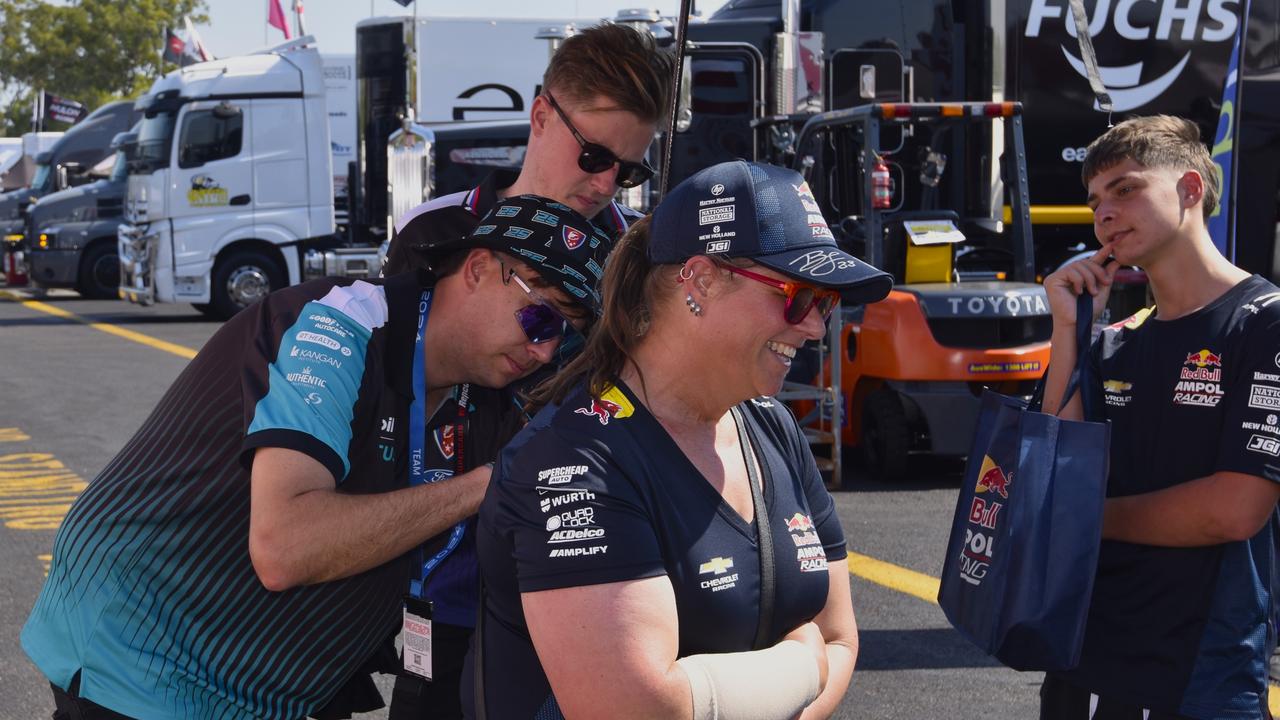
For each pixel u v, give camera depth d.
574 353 2.36
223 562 2.15
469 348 2.23
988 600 2.35
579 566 1.63
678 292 1.73
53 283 21.86
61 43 60.28
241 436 2.11
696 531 1.71
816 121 8.47
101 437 9.64
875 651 4.84
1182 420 2.41
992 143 9.43
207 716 2.18
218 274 18.17
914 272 8.16
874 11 12.05
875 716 4.23
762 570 1.75
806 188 1.73
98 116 27.81
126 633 2.14
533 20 17.48
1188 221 2.43
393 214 14.16
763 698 1.68
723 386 1.74
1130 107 12.64
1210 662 2.35
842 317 8.18
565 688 1.64
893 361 7.66
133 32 61.12
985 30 11.87
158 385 12.20
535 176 2.75
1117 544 2.45
